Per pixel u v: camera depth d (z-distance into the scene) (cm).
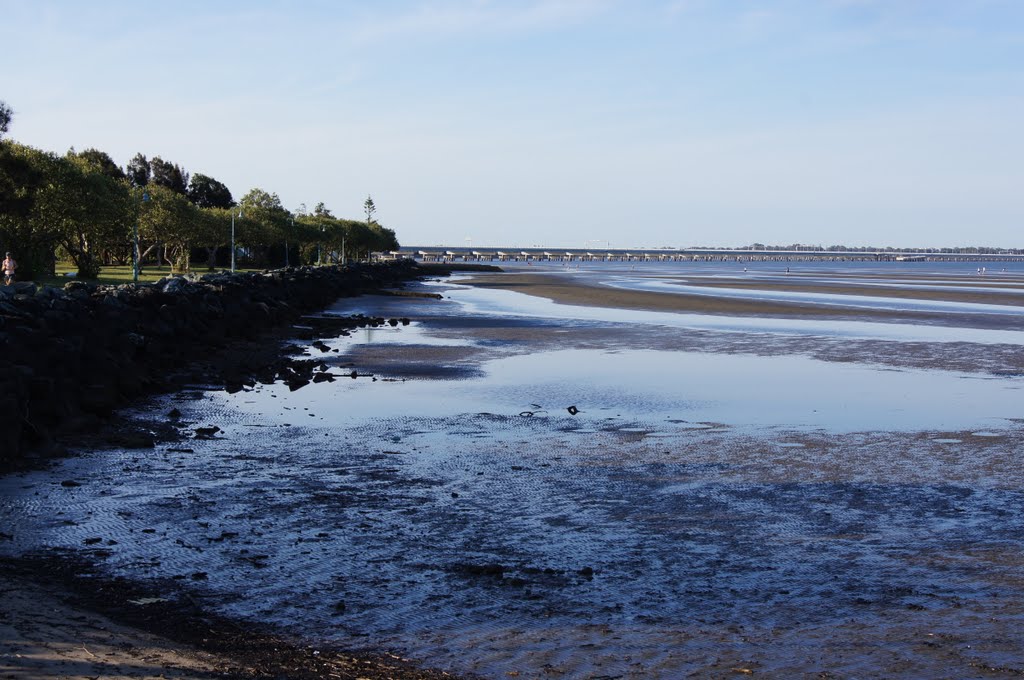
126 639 767
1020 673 760
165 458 1545
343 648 800
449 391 2305
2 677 627
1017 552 1088
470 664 770
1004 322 4609
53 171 5438
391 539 1126
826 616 887
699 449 1661
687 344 3456
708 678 747
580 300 6488
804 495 1346
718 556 1070
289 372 2538
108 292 3011
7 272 4388
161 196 7919
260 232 10194
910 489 1382
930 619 879
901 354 3167
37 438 1570
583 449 1656
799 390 2353
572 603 918
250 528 1162
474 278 12088
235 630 834
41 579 949
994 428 1867
